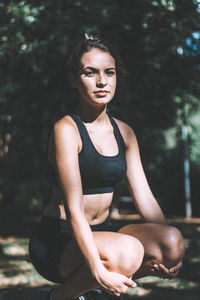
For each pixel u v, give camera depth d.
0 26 8.41
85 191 2.27
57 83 9.06
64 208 2.16
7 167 13.05
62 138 2.18
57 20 8.20
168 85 9.83
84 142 2.22
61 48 8.11
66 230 2.30
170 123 11.57
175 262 2.19
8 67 9.36
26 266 6.66
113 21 8.29
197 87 10.07
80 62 2.25
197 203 18.92
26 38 8.64
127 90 9.41
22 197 16.62
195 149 19.55
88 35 2.34
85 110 2.31
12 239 9.68
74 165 2.16
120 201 21.08
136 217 16.45
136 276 2.27
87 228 2.07
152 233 2.20
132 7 8.35
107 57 2.25
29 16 8.38
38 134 10.80
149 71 9.37
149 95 9.98
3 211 15.14
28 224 13.02
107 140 2.33
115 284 1.98
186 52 9.24
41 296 3.29
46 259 2.26
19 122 10.67
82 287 2.16
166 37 8.78
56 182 2.33
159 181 20.17
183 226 12.95
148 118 10.88
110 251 2.04
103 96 2.24
